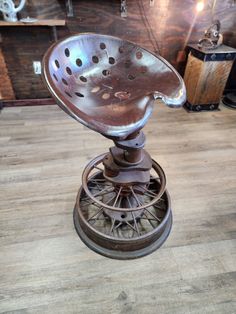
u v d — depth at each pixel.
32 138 1.83
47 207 1.27
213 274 1.00
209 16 2.12
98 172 1.32
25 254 1.05
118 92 0.83
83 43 0.83
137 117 0.66
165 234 1.12
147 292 0.94
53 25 1.81
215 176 1.52
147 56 0.94
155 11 2.00
